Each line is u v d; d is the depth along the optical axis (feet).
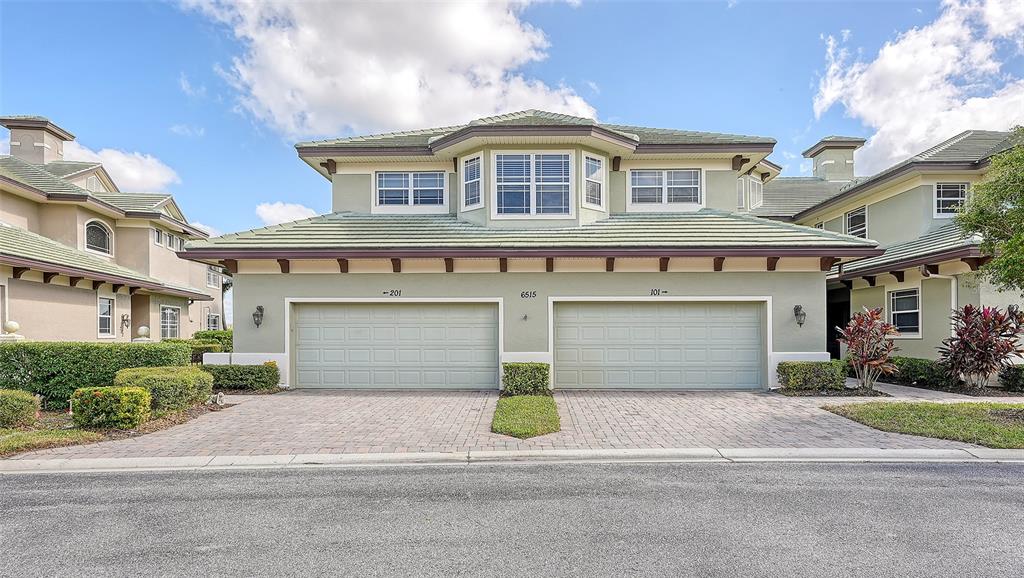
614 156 47.34
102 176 76.64
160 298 74.28
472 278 40.45
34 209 61.77
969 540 14.02
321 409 31.86
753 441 24.00
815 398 35.42
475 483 18.81
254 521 15.52
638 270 40.14
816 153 78.59
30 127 72.84
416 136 50.67
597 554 13.29
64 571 12.60
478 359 40.75
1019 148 25.84
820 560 12.93
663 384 40.29
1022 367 37.91
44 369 32.37
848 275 51.93
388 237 41.11
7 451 22.11
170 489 18.34
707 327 40.42
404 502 16.97
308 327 41.16
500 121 45.29
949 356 38.78
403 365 40.83
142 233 72.08
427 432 25.89
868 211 56.54
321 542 14.08
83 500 17.28
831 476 19.47
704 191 48.37
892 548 13.57
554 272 40.24
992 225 27.50
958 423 25.80
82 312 54.03
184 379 29.84
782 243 38.34
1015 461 21.24
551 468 20.61
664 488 18.19
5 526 15.20
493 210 43.83
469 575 12.29
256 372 38.81
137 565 12.89
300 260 40.24
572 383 40.42
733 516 15.70
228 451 22.62
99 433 24.95
